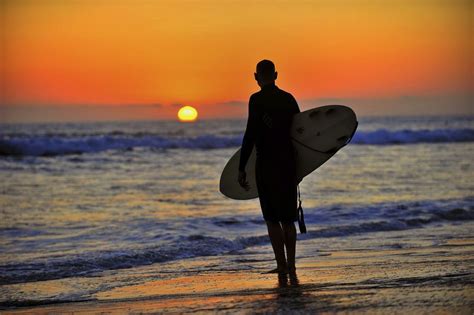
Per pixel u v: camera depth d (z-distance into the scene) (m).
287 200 14.51
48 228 26.58
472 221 26.44
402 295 11.17
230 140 85.44
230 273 16.03
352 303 10.72
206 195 38.66
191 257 19.25
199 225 26.00
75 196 38.84
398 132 94.06
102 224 27.42
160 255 19.33
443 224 25.72
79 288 14.77
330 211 29.27
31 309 12.62
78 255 19.67
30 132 147.38
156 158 70.50
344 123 15.07
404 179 45.81
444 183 42.97
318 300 11.21
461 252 18.11
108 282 15.44
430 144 90.50
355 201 33.94
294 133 14.71
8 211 32.09
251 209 31.62
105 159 68.88
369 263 16.38
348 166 57.44
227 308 11.11
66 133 135.88
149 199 36.91
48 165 62.03
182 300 12.45
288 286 13.22
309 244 20.95
